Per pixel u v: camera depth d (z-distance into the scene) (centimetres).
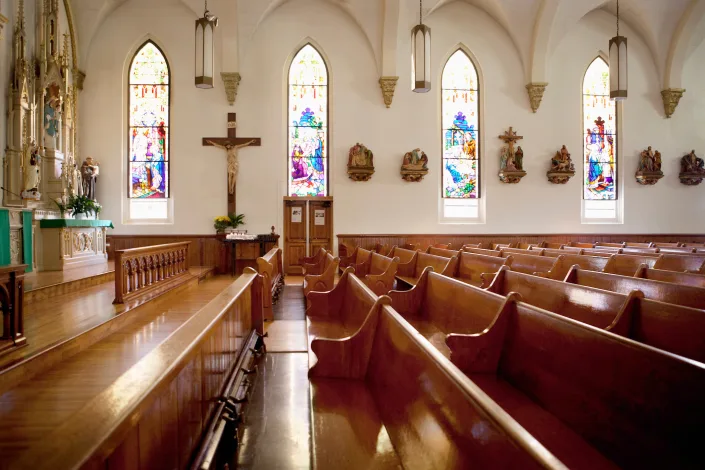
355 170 1362
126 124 1350
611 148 1520
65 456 97
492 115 1449
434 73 1429
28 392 372
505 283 538
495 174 1447
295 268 1377
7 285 420
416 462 196
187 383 214
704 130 1512
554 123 1470
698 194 1525
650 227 1510
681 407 179
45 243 927
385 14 1315
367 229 1399
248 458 279
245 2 1310
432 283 517
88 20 1305
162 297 758
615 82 1149
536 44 1413
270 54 1379
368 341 333
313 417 264
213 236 1345
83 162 1264
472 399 156
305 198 1381
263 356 511
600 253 855
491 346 323
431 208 1421
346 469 206
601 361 224
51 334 484
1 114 939
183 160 1350
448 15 1442
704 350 254
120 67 1339
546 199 1464
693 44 1492
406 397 229
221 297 350
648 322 299
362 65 1404
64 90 1125
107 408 124
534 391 279
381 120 1406
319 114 1414
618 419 209
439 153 1430
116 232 1323
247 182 1362
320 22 1395
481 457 144
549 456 114
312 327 470
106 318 561
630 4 1445
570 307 398
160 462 172
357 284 465
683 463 176
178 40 1354
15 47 980
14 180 959
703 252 791
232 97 1348
